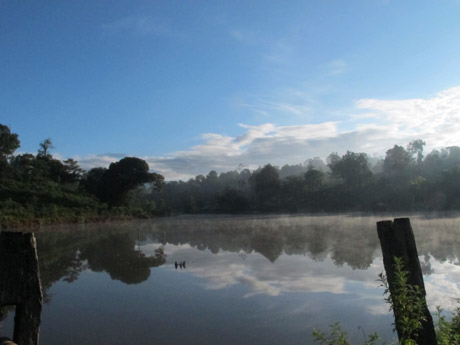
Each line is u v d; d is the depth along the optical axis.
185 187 134.25
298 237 29.50
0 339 3.27
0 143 58.41
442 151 80.31
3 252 3.38
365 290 12.27
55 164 69.12
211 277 15.50
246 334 8.82
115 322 10.11
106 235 37.25
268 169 89.12
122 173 69.00
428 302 10.52
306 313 10.16
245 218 64.31
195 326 9.52
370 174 76.31
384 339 8.08
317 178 82.00
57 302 12.51
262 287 13.28
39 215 51.03
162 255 22.92
